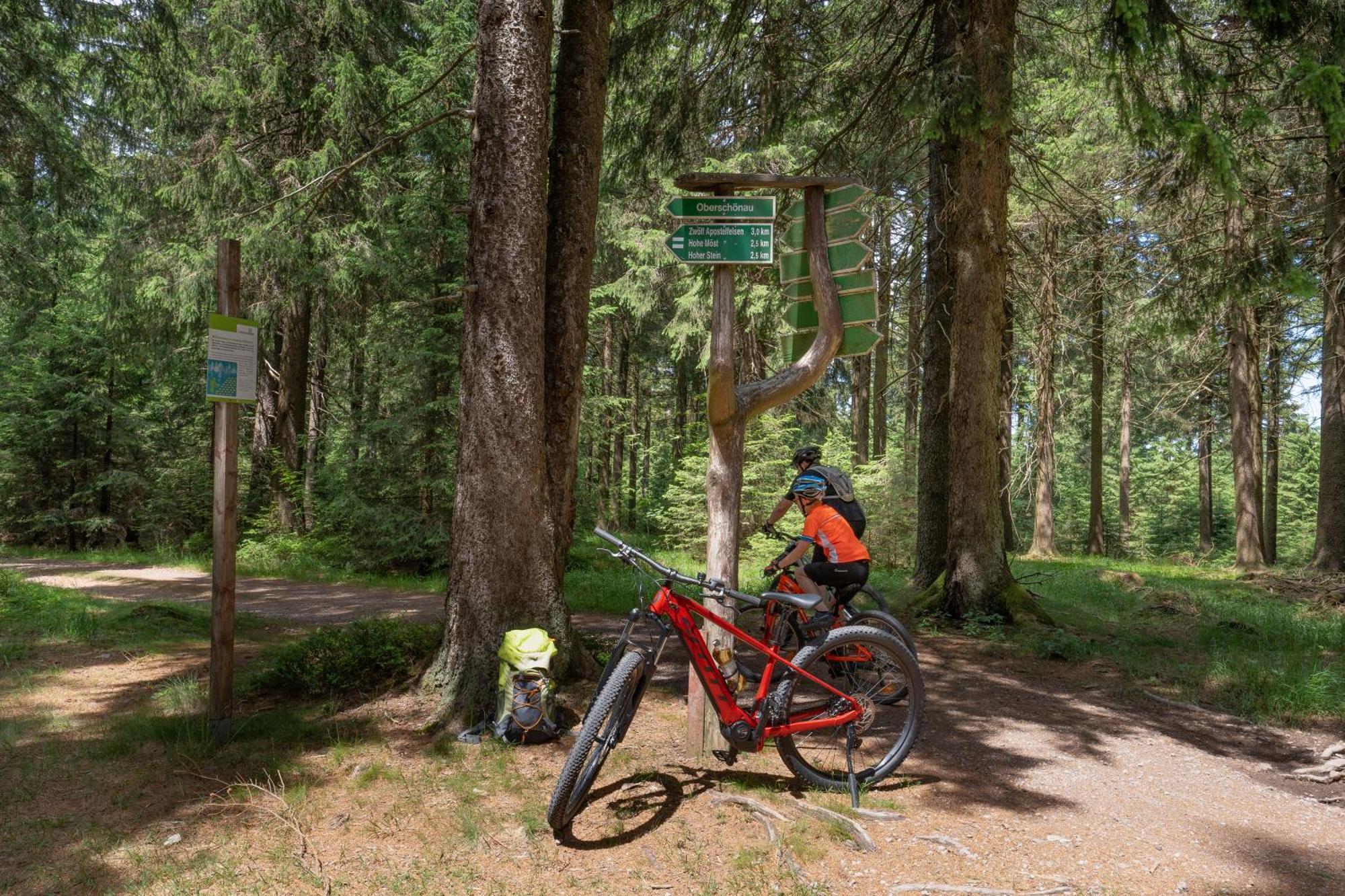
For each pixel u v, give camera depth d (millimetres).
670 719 4859
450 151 13328
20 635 7461
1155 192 10641
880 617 5059
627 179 10734
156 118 16406
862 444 21125
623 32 8797
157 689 5477
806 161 13648
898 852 3232
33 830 3283
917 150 10211
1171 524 32656
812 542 4859
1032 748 4641
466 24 13484
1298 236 12781
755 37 9430
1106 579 13898
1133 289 13445
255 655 6660
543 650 4383
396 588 12016
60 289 16156
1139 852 3314
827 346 4266
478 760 4090
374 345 14188
